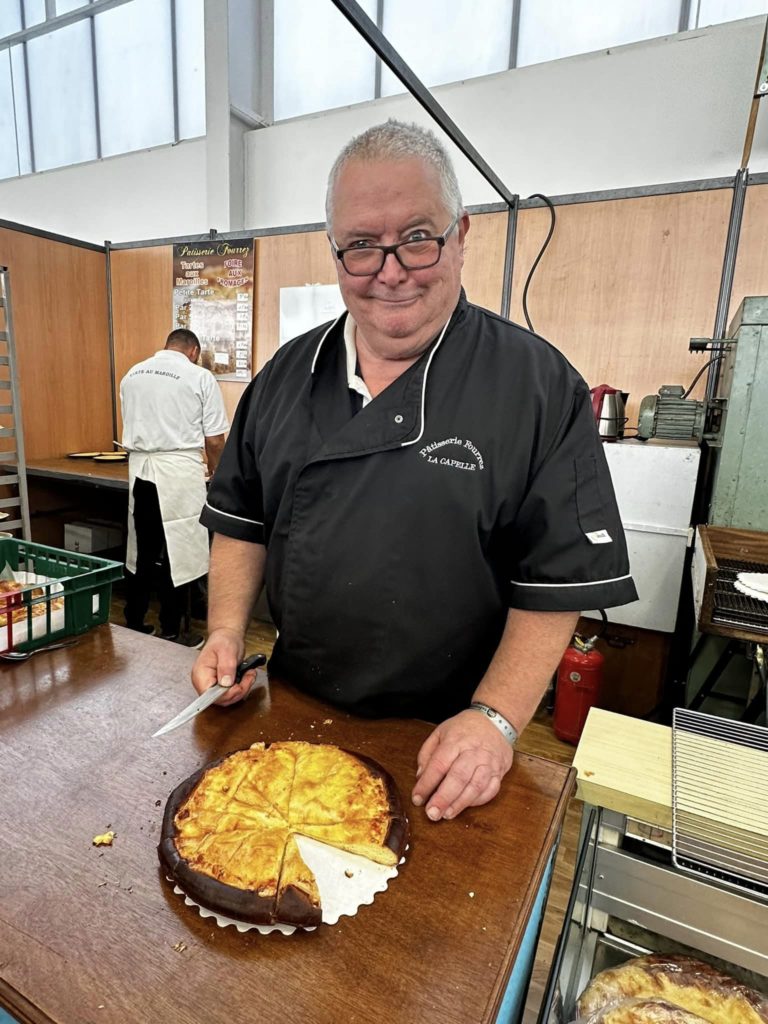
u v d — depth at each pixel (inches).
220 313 132.6
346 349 36.1
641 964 30.7
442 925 20.7
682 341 91.1
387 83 135.4
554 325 100.0
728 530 60.8
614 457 77.9
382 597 33.5
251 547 42.3
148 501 103.6
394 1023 17.3
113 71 166.4
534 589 32.2
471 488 31.9
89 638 43.1
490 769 27.6
